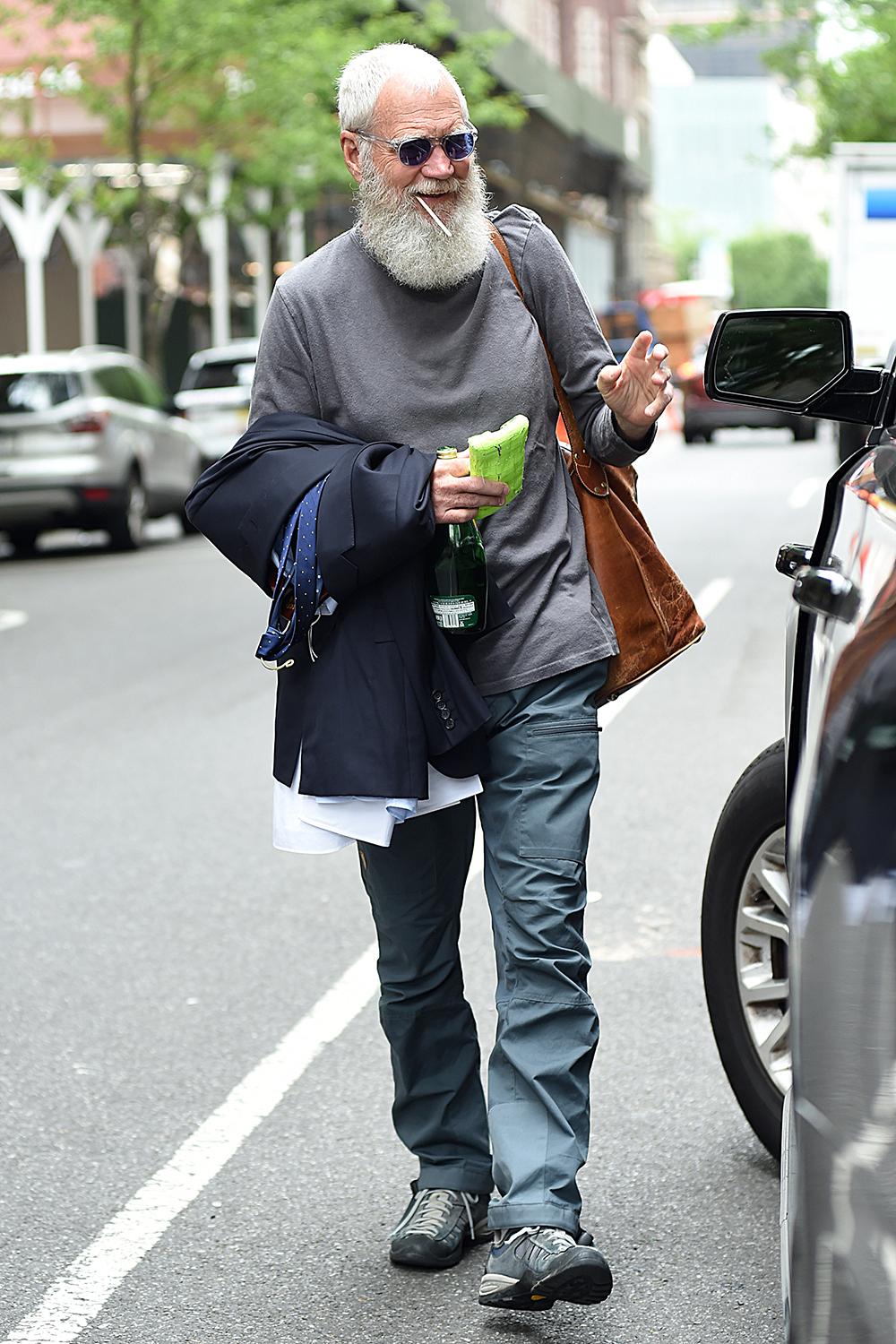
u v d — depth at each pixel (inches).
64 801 468.8
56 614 839.1
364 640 195.6
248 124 1625.2
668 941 336.5
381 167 195.3
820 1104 127.7
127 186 1617.9
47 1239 226.5
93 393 1115.3
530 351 201.6
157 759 516.1
